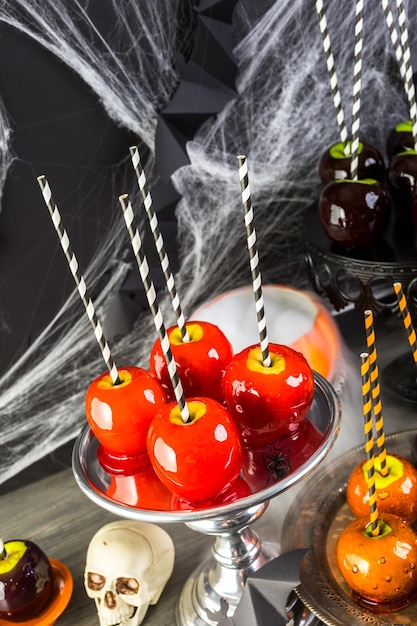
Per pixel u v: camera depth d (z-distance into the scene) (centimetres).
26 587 107
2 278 116
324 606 100
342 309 131
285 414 96
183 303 129
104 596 108
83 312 122
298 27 124
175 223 123
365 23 128
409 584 100
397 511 106
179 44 117
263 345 95
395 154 129
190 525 101
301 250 136
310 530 108
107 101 115
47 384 123
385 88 133
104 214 119
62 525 122
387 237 120
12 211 114
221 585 108
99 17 112
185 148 118
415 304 118
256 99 124
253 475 96
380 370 133
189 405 95
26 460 126
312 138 130
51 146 114
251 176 128
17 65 109
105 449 102
